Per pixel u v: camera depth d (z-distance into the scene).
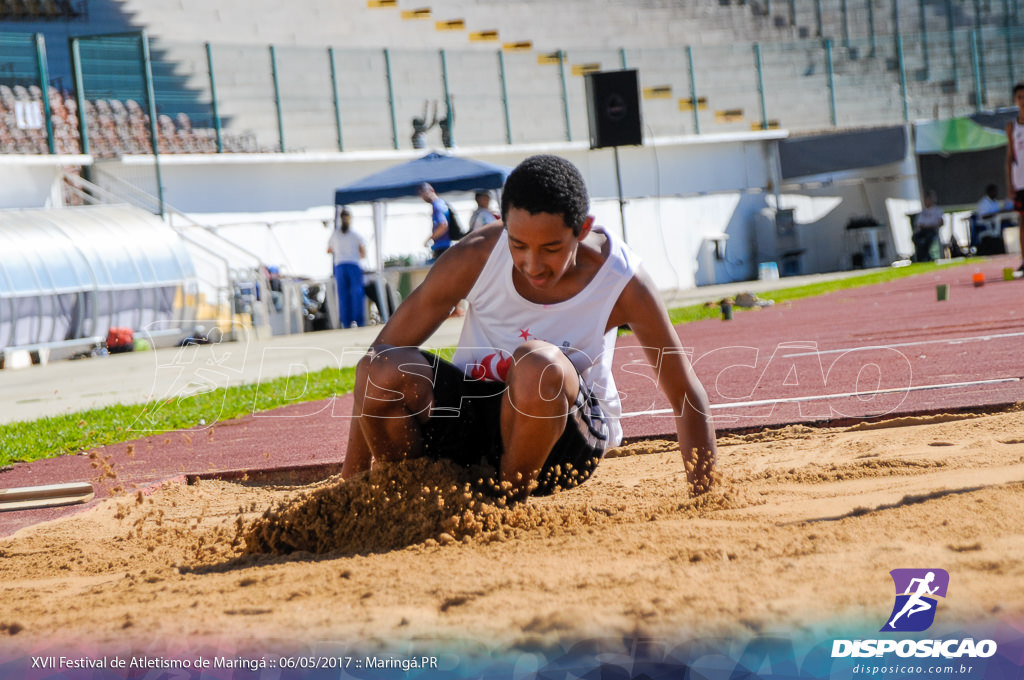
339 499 3.82
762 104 39.03
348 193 23.03
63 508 5.49
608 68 37.94
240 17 35.97
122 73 26.80
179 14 34.44
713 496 3.96
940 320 12.73
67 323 20.50
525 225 3.43
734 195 37.00
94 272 20.92
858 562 2.86
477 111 34.19
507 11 41.12
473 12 40.72
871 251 37.75
